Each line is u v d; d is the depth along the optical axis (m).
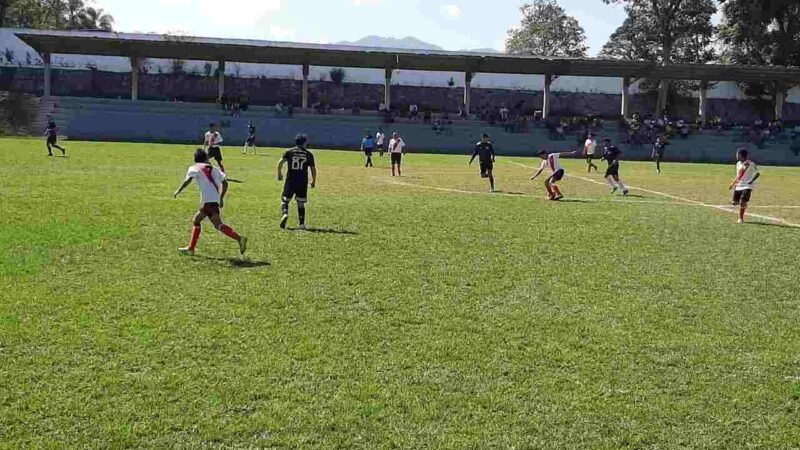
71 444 6.07
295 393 7.19
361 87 71.62
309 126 62.09
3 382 7.15
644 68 65.38
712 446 6.52
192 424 6.48
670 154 63.72
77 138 56.41
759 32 76.88
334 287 11.09
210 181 12.80
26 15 88.12
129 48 60.75
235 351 8.22
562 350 8.77
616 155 27.58
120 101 61.50
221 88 64.19
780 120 68.12
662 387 7.78
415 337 8.98
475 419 6.84
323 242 14.53
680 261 14.27
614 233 17.30
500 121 65.81
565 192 27.58
